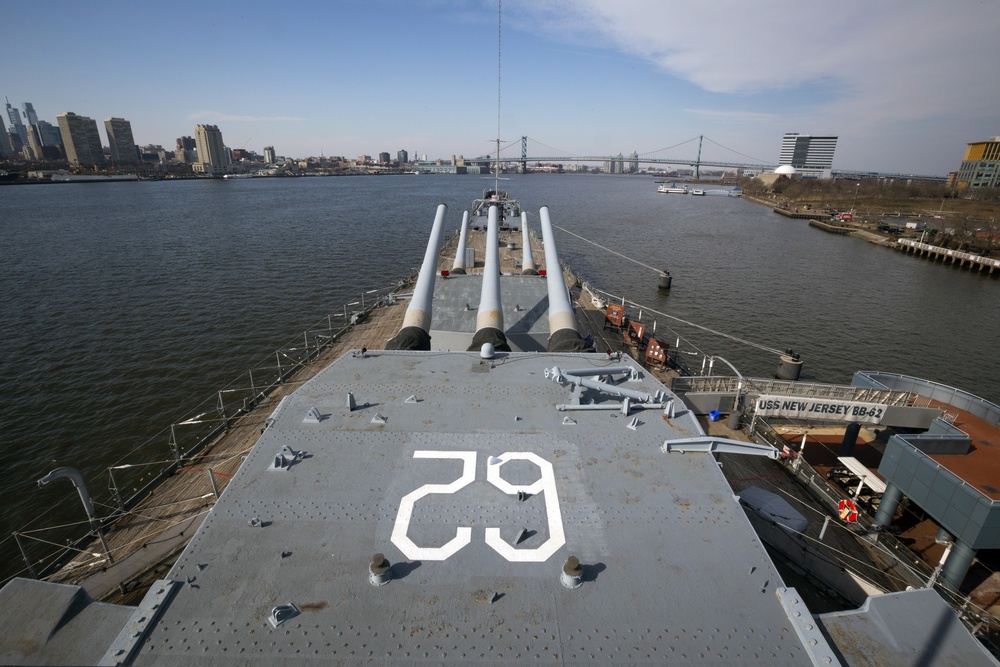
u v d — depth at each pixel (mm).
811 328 38688
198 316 34469
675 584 5082
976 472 13188
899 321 41000
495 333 14250
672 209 120062
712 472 6715
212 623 4543
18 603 4578
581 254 61188
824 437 20016
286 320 33969
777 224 96188
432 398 8320
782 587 5070
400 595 4871
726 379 17688
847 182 163875
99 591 10086
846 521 13344
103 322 33219
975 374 32344
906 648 4441
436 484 6332
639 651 4410
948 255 63719
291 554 5301
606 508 6043
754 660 4359
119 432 21562
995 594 12898
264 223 78125
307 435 7238
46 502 17859
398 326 24766
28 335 30984
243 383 25578
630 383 8953
